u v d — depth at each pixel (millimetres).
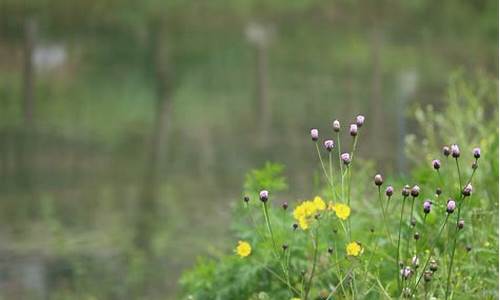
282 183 6879
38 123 19125
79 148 17031
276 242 6258
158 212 12930
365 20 32188
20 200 13547
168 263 10836
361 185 7668
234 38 29719
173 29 30344
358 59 26953
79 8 30781
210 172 15234
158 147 17156
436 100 20031
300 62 26672
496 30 30125
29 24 29078
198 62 26625
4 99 21453
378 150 15734
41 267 10781
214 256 10555
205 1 32250
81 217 12680
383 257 6059
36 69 24969
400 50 27953
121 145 17312
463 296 5512
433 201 6223
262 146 17031
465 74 24016
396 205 6910
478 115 9094
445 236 6344
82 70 25094
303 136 17812
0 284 10250
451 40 29234
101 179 14820
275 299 6176
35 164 15750
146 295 9820
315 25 31594
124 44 28266
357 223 6742
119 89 22812
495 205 6531
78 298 9875
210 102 21469
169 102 21531
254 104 21078
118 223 12445
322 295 5410
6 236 11859
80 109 20562
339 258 5938
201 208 13078
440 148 9844
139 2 31328
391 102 20438
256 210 6762
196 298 6668
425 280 5168
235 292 6477
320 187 12859
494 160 7426
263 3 32875
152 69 25500
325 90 22484
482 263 6133
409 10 32062
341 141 16734
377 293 5465
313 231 6258
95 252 11234
